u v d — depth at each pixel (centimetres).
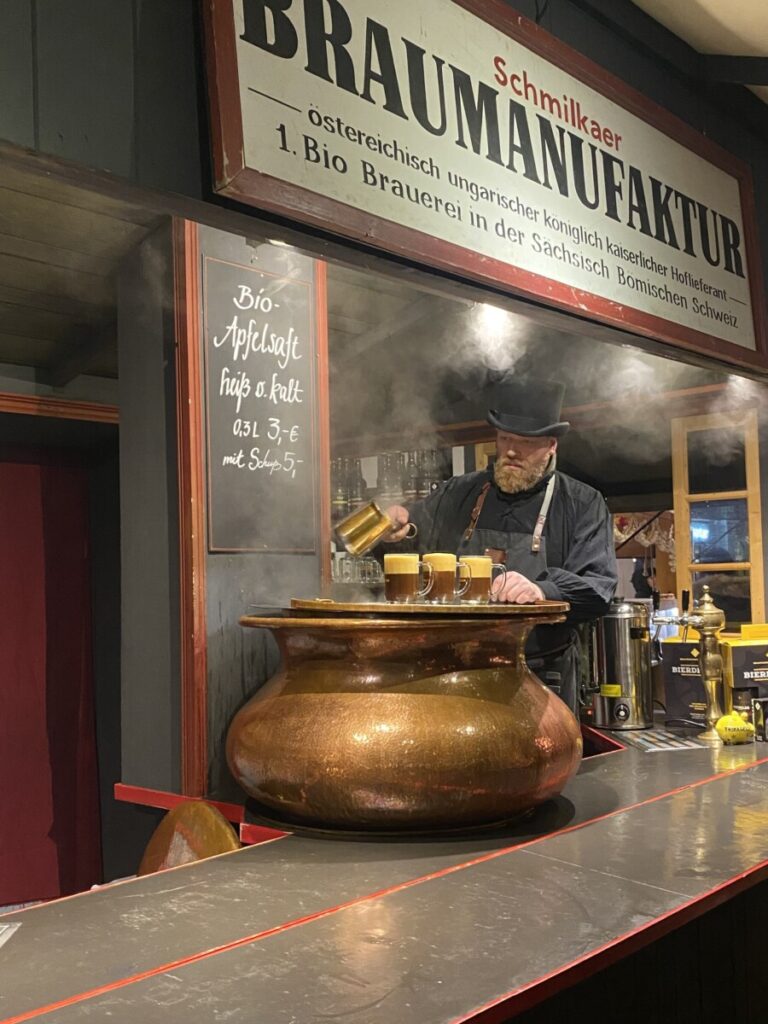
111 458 419
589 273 228
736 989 170
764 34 265
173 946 118
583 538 269
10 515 402
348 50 170
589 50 241
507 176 205
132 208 221
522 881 141
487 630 169
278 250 233
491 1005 100
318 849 160
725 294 284
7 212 224
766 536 391
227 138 147
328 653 169
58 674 413
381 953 115
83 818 415
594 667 279
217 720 215
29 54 132
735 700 262
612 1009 135
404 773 156
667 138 264
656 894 135
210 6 148
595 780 211
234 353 223
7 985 107
